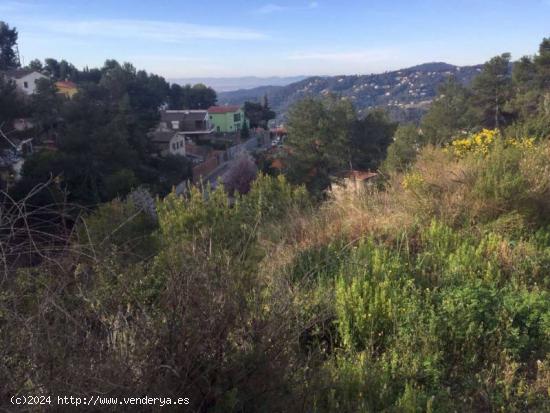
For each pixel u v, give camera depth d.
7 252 2.09
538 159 5.70
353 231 5.20
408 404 2.59
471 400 2.74
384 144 38.38
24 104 22.97
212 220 6.72
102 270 2.34
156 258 2.96
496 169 5.49
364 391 2.81
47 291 2.04
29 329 1.92
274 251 5.01
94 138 23.45
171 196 7.83
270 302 2.66
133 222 5.39
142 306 2.26
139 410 2.00
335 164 34.62
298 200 7.75
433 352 3.12
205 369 2.25
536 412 2.57
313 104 35.00
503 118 35.56
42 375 1.88
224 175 40.16
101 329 2.19
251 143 69.50
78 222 2.46
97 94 51.84
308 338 3.48
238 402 2.27
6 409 1.80
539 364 2.90
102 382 1.93
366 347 3.25
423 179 5.82
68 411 1.87
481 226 4.98
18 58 71.44
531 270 4.08
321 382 2.64
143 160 33.06
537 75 33.44
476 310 3.33
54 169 20.02
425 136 29.91
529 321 3.29
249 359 2.30
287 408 2.38
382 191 6.54
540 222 5.10
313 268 4.24
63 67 80.81
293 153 35.59
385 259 4.27
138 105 66.50
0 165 19.52
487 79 34.78
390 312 3.44
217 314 2.29
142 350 2.10
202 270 2.43
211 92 95.94
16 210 2.25
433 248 4.58
